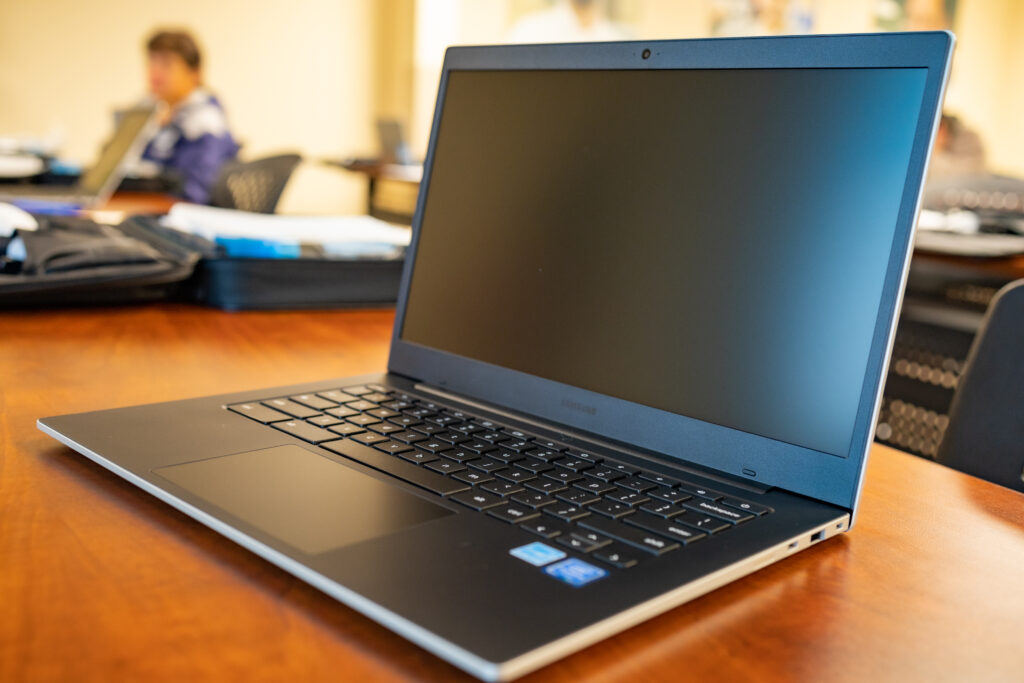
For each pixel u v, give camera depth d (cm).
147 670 35
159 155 498
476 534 46
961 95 763
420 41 654
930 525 56
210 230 118
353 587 39
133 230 121
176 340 94
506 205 76
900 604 44
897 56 55
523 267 73
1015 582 48
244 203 287
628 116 69
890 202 54
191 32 595
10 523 48
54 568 43
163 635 37
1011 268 211
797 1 733
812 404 55
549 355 69
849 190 56
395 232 132
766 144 61
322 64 648
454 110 82
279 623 39
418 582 40
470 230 78
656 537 46
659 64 68
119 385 76
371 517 47
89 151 570
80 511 50
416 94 663
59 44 551
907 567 49
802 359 56
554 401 68
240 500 48
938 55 53
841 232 56
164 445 57
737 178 62
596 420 65
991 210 328
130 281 103
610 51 71
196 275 112
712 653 39
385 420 65
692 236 63
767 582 46
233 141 523
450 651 35
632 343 65
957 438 89
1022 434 84
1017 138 784
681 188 65
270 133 638
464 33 666
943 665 39
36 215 114
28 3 538
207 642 37
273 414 65
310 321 109
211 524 46
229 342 95
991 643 41
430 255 81
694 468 58
